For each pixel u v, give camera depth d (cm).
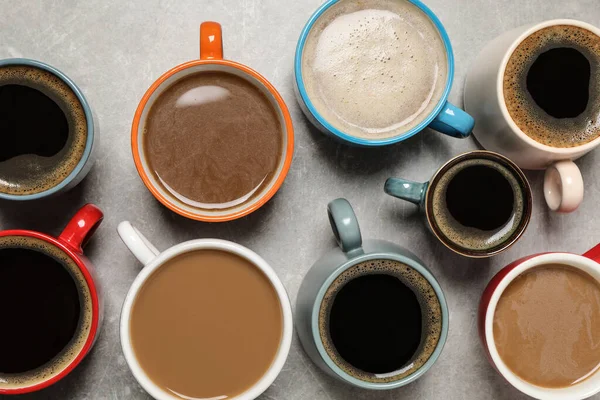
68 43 56
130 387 56
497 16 58
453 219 56
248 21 57
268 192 52
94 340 52
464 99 58
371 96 55
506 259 58
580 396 54
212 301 53
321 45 55
